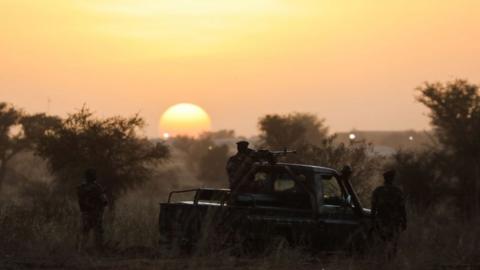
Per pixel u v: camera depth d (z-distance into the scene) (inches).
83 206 1609.3
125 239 1662.2
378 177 3075.8
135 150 3472.0
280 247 1375.5
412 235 1822.1
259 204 1488.7
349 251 1547.7
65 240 1486.2
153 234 1686.8
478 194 3686.0
